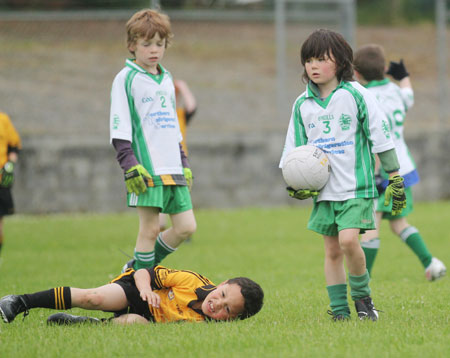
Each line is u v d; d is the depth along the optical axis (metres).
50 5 63.72
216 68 69.50
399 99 27.45
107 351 14.84
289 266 32.12
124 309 18.77
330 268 19.23
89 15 58.66
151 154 20.53
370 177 18.45
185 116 37.50
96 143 56.91
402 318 19.02
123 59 67.56
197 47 71.44
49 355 14.62
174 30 71.25
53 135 56.19
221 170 58.69
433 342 15.30
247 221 50.75
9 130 33.91
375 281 27.77
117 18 59.06
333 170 18.52
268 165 59.25
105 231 46.12
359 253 18.27
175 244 21.42
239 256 35.44
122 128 20.25
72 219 52.78
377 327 16.97
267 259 34.41
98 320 18.48
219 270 30.83
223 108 63.44
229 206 58.81
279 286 26.38
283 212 55.81
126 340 15.80
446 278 28.56
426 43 75.31
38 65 64.75
